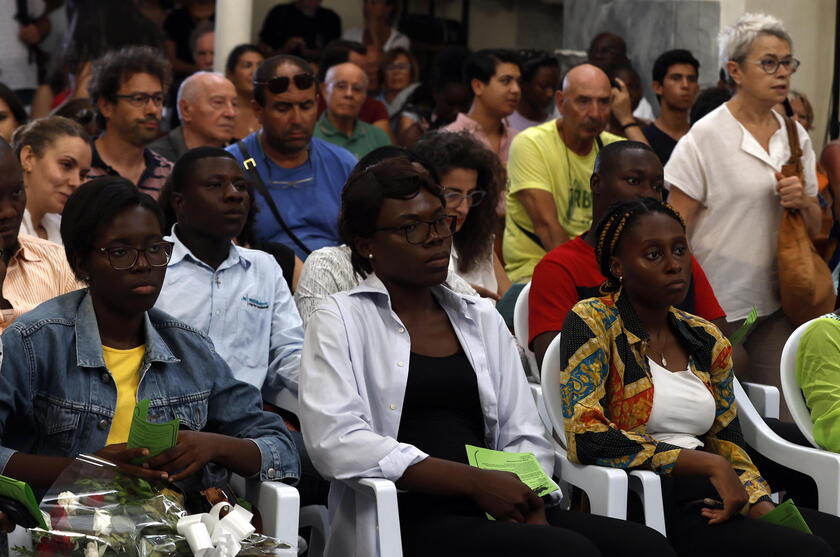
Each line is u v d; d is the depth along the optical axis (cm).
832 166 692
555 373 432
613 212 429
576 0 1158
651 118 1020
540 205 686
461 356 409
